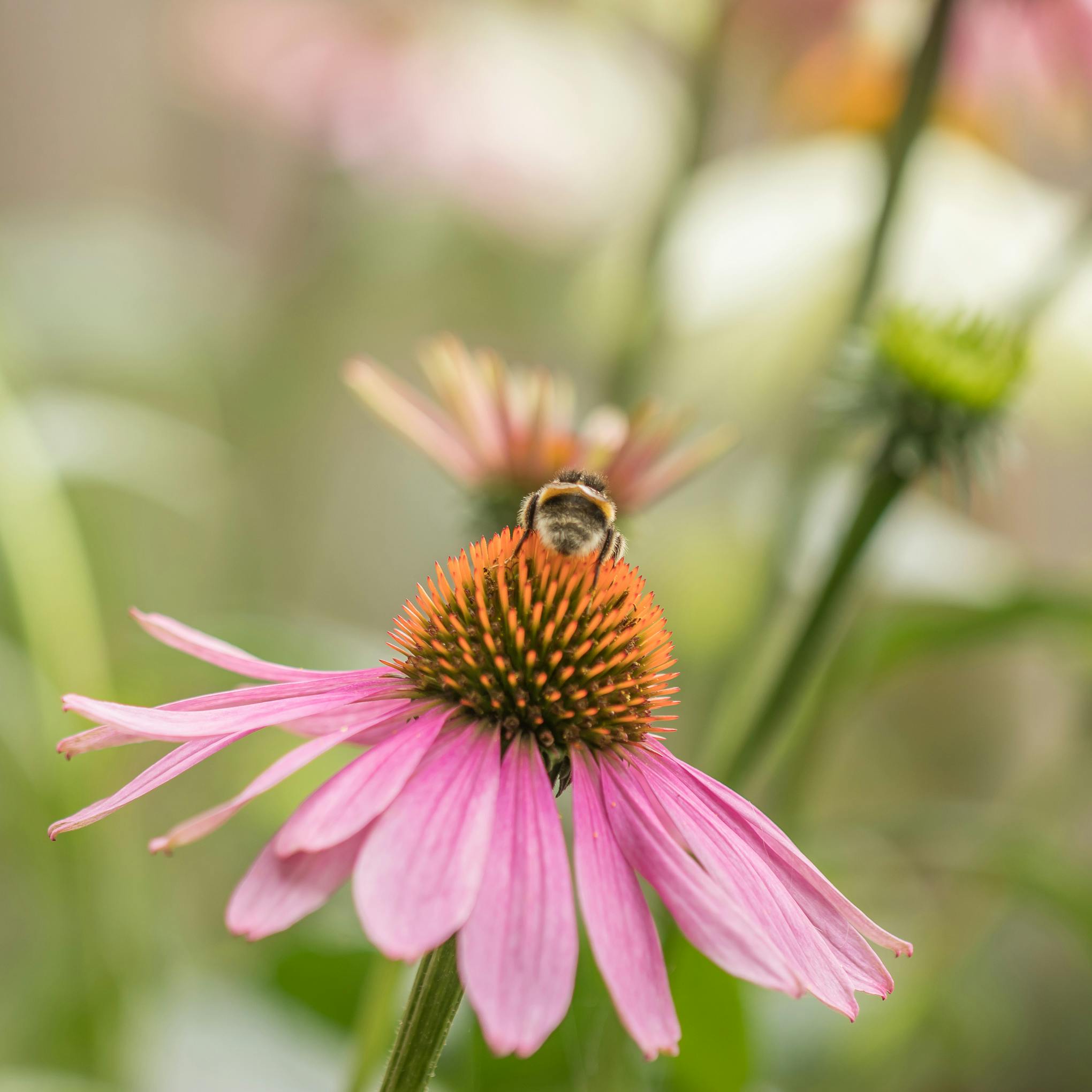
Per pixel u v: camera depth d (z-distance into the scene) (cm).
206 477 82
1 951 78
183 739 50
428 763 51
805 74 70
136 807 76
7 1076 62
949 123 67
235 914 49
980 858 64
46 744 63
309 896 49
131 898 66
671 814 51
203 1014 65
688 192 66
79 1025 63
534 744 52
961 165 68
